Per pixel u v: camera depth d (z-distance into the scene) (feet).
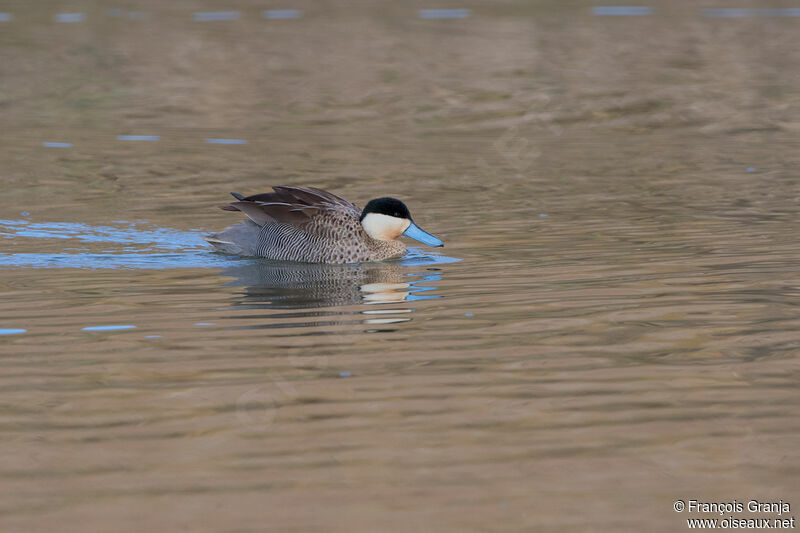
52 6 156.56
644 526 23.95
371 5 161.17
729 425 29.04
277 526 23.86
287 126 87.25
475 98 99.55
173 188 66.39
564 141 82.64
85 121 87.86
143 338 37.19
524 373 33.19
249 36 133.08
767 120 89.71
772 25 144.56
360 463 26.94
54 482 25.99
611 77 110.01
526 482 25.89
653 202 62.34
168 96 98.73
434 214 60.03
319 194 52.75
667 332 37.19
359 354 35.32
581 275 45.88
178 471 26.55
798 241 51.60
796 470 26.43
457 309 40.83
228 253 51.55
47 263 48.70
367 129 86.48
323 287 44.78
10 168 71.56
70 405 30.81
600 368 33.58
